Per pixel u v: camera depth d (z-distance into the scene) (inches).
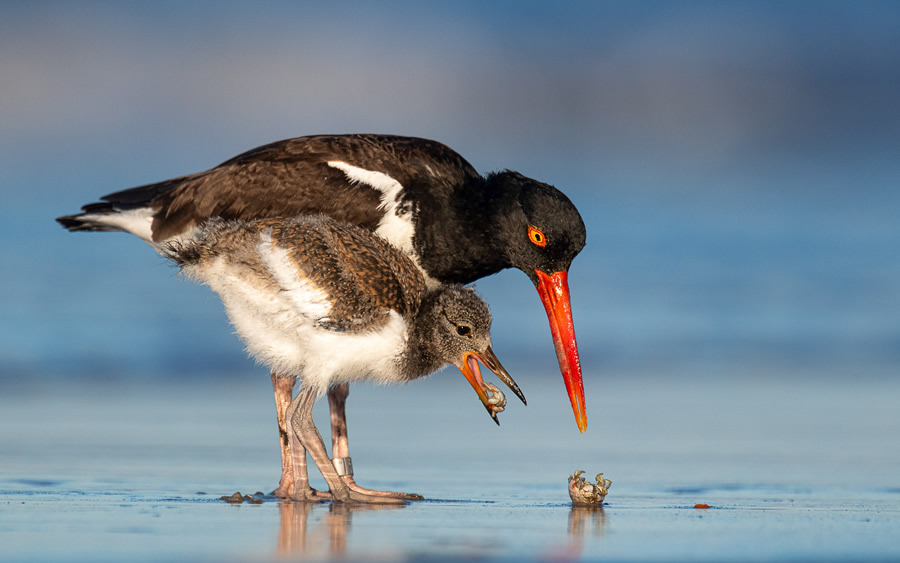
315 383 426.9
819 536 355.9
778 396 690.2
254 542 335.9
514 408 650.2
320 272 419.5
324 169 490.3
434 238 495.2
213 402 660.1
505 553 325.4
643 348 813.9
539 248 492.4
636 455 530.0
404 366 436.1
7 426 573.9
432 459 518.6
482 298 450.3
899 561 319.0
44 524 358.6
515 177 501.7
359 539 343.3
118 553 316.5
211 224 462.9
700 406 658.8
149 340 767.1
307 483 437.1
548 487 458.6
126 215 509.0
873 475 484.4
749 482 468.8
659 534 358.6
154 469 484.4
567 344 497.0
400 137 517.3
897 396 693.3
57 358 726.5
